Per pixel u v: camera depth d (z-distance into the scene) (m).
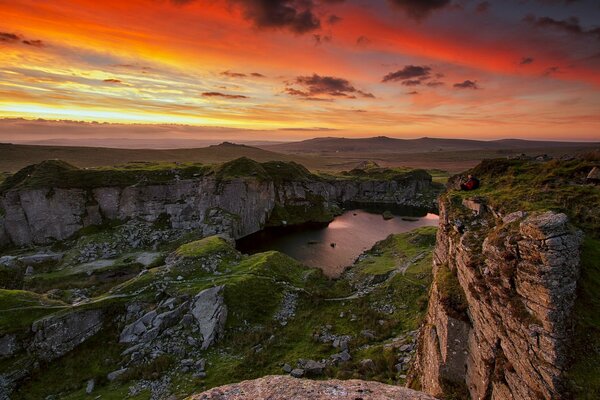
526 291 18.64
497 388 19.77
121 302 52.50
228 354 44.34
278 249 98.00
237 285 54.84
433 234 79.75
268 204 129.25
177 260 65.00
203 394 13.62
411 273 59.97
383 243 86.75
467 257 25.09
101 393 39.00
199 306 50.91
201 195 114.06
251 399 13.27
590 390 15.33
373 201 174.25
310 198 146.50
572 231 19.17
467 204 31.59
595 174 27.27
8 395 39.88
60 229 99.19
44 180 102.12
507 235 21.41
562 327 16.86
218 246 70.50
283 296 56.31
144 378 40.75
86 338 48.03
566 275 17.62
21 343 44.31
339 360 40.78
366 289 59.94
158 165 133.62
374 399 13.23
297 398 13.28
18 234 96.00
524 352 17.98
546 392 16.33
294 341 46.78
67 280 73.88
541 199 26.30
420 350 32.59
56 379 42.38
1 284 63.06
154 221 108.06
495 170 36.38
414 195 175.25
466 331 24.08
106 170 114.12
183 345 45.91
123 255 89.50
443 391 24.31
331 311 53.34
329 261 86.81
